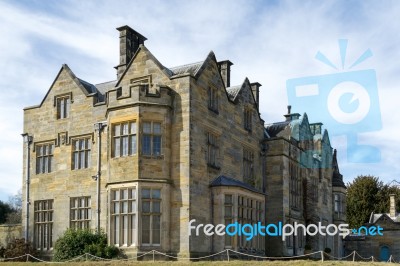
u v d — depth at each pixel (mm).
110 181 30078
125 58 35438
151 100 29953
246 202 32781
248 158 37219
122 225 29422
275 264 24750
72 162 34156
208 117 31906
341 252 51469
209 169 31484
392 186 71438
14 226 36562
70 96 35031
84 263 26328
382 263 26266
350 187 71812
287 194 38969
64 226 33656
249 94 38188
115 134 30578
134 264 25547
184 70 33375
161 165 29656
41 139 35875
